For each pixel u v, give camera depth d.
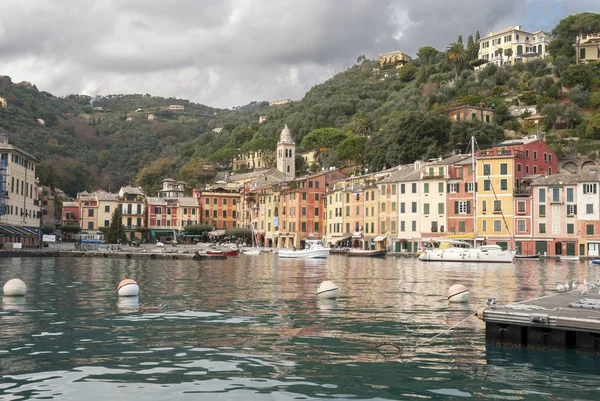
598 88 157.88
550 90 158.00
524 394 14.20
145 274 53.03
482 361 17.27
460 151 129.25
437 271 60.06
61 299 31.56
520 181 100.44
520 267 69.56
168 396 13.72
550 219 96.25
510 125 148.50
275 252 125.06
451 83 188.88
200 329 22.19
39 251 91.31
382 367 16.56
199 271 58.31
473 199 94.31
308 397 13.77
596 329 17.62
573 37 185.62
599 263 78.31
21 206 107.00
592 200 93.06
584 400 13.78
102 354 17.88
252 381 15.02
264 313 26.47
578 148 128.88
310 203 136.62
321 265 72.56
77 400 13.37
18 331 21.61
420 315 25.95
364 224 121.00
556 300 23.30
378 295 34.47
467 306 29.17
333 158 174.38
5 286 32.75
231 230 147.75
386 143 144.62
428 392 14.29
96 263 74.25
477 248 82.12
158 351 18.31
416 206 109.38
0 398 13.45
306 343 19.70
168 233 157.50
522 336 19.20
